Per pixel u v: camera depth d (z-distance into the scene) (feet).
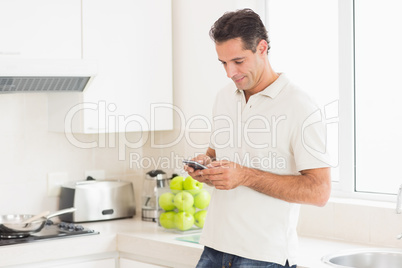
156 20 11.55
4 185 10.94
